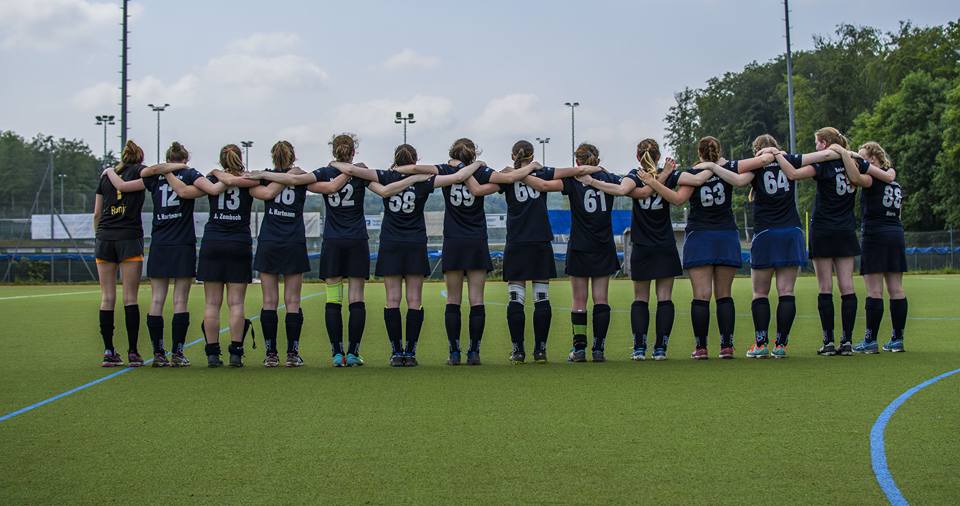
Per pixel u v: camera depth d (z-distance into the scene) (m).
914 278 32.88
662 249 8.72
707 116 88.69
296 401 6.61
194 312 17.22
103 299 8.77
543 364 8.63
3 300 21.84
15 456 5.03
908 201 57.69
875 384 7.07
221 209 8.50
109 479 4.55
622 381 7.37
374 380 7.60
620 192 8.54
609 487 4.33
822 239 9.06
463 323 13.84
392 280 8.63
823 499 4.11
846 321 9.12
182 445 5.26
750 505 4.04
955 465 4.64
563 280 33.38
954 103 51.31
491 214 40.94
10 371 8.42
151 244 8.68
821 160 8.87
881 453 4.89
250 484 4.45
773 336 11.50
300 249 8.62
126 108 32.28
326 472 4.64
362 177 8.49
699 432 5.44
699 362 8.62
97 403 6.61
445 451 5.05
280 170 8.52
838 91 71.38
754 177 8.80
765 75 87.12
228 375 8.02
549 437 5.36
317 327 13.36
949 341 10.45
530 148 8.63
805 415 5.89
